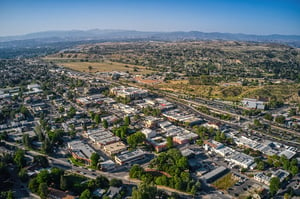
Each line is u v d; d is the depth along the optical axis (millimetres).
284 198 160500
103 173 186750
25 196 157875
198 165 199375
